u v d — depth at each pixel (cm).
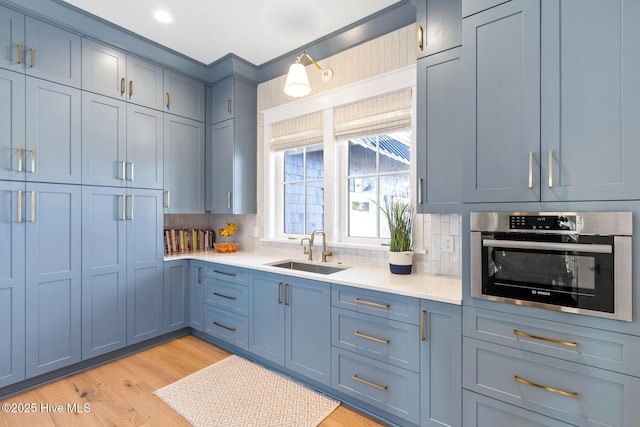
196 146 342
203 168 349
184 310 326
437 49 201
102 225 265
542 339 144
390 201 261
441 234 230
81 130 253
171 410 206
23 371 223
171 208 318
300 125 314
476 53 161
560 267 140
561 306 139
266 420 196
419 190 208
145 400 217
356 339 204
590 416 134
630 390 126
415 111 238
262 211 347
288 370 248
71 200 247
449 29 197
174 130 321
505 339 154
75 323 249
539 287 144
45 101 233
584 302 134
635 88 125
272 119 336
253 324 268
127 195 282
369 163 273
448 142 197
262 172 348
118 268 275
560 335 140
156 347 304
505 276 153
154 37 280
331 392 223
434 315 174
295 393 226
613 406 130
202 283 315
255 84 350
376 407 198
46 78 234
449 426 170
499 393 155
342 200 287
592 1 133
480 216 159
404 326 184
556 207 140
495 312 156
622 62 127
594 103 132
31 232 227
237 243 374
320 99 293
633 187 125
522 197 149
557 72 140
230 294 288
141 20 255
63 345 242
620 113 127
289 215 335
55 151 238
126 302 280
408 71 240
